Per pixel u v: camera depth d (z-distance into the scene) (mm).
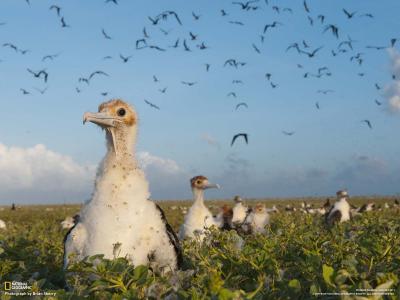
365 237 1534
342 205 3998
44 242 1956
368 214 3648
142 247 1253
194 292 862
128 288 932
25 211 12094
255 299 889
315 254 1125
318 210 7070
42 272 1408
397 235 1561
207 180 3131
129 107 1385
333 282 875
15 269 1374
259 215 3416
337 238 1441
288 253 1256
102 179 1265
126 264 1008
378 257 1153
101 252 1209
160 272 1269
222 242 1486
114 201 1231
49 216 9094
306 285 997
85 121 1354
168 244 1294
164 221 1327
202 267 1145
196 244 1564
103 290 926
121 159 1298
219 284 872
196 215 2762
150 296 926
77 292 965
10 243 1926
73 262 1161
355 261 1045
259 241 1539
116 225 1219
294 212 6832
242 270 1141
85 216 1248
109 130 1365
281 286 970
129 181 1262
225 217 3678
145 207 1271
